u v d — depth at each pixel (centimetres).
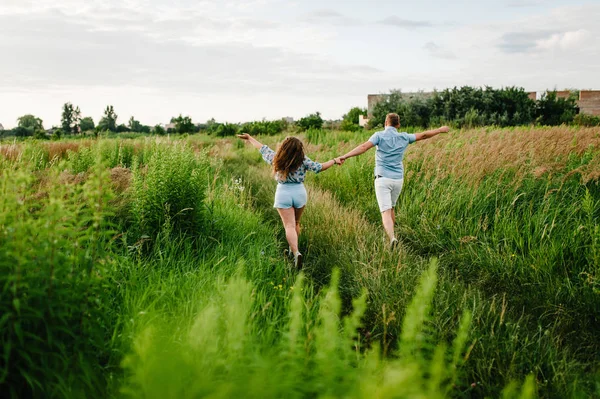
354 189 909
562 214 589
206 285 393
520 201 666
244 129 3438
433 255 579
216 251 505
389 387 163
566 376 301
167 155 584
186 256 480
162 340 252
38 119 7681
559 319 395
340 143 1453
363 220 697
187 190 539
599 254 443
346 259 513
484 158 799
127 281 383
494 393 290
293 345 213
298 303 234
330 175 1050
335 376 191
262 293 400
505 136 1156
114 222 539
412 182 831
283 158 543
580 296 415
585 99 3831
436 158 891
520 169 715
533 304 432
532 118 2553
